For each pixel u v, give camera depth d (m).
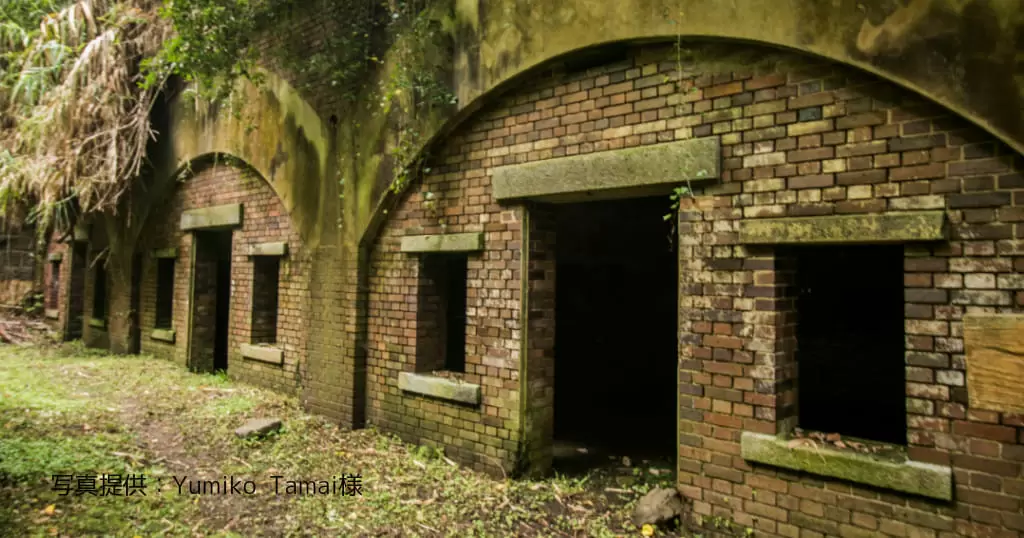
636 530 4.21
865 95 3.48
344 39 6.17
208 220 9.00
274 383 7.82
